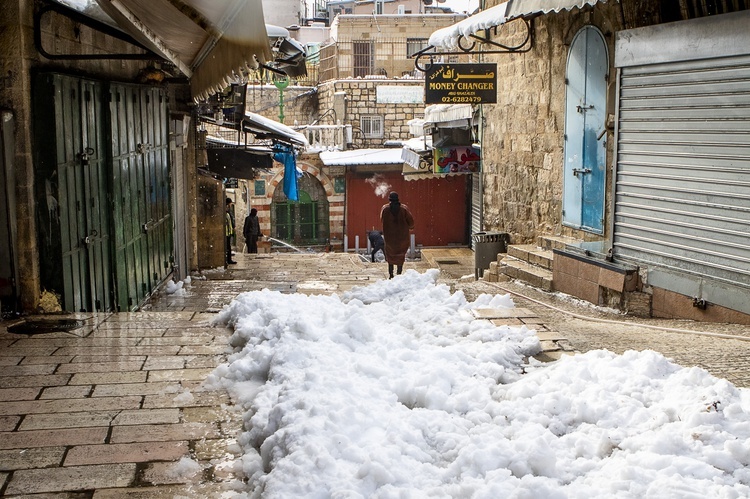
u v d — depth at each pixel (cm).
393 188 3306
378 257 2900
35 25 718
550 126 1373
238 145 1862
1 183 700
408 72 3884
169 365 555
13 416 455
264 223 3297
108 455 403
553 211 1377
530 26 1409
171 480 376
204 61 824
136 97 1016
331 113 3591
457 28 1441
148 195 1081
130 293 967
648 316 982
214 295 1187
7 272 709
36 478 377
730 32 835
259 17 488
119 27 844
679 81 923
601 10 1177
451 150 2050
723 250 867
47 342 618
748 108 822
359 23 3841
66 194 744
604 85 1180
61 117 730
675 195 938
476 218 2627
